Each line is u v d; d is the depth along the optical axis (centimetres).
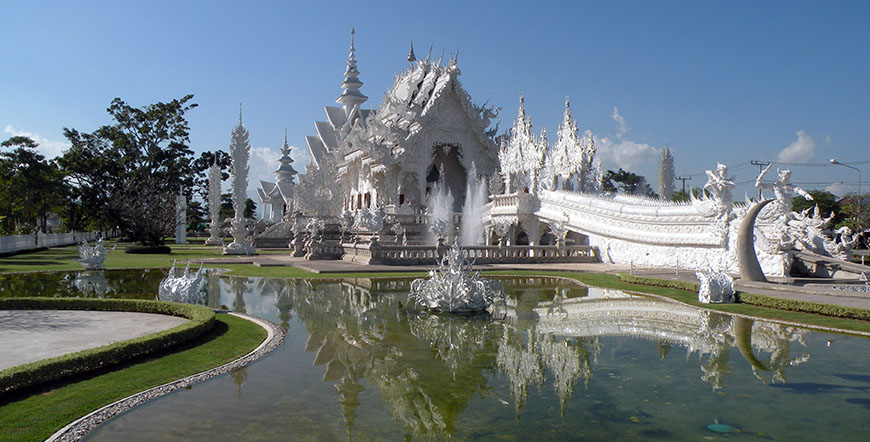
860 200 4825
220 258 3481
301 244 3588
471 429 689
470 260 2930
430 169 5478
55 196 6112
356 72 7838
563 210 3347
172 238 8325
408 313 1484
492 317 1438
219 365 937
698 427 697
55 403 742
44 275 2395
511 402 788
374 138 5231
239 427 685
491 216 3881
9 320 1256
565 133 3966
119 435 655
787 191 2273
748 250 1967
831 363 994
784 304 1512
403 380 888
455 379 896
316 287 2030
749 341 1168
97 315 1331
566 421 716
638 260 2869
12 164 5441
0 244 3584
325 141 7338
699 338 1196
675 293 1855
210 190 5838
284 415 728
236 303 1638
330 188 5675
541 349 1096
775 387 860
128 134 6931
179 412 733
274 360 995
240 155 4006
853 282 1958
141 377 861
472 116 5262
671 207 2719
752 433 679
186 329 1084
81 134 6738
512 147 4450
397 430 683
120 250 4444
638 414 743
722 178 2389
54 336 1091
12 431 652
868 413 746
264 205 9700
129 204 4231
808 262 2195
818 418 729
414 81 5838
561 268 2772
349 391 829
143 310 1378
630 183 7356
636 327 1312
